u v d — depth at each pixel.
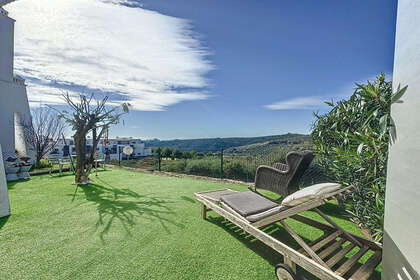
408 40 1.07
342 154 2.62
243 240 2.37
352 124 2.88
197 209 3.44
